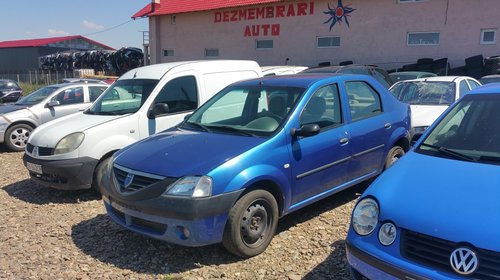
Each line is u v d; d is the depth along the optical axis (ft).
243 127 15.47
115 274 12.98
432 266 8.58
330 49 69.62
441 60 57.47
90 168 19.60
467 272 8.14
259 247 13.82
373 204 10.08
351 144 16.88
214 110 17.24
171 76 22.34
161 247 14.69
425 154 11.68
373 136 17.98
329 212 17.28
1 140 32.89
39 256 14.26
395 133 19.16
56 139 19.61
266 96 16.31
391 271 9.03
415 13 61.05
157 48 93.04
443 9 58.75
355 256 9.91
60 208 19.08
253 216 13.58
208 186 12.64
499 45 55.31
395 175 10.78
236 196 12.98
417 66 58.85
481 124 12.04
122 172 14.33
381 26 64.13
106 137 19.95
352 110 17.43
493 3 55.16
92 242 15.30
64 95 35.81
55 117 34.81
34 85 108.27
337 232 15.33
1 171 26.58
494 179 9.70
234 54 81.25
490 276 7.95
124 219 14.25
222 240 13.16
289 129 14.78
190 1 88.58
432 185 9.89
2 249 14.84
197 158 13.41
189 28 87.20
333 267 12.92
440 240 8.59
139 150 14.94
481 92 13.24
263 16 76.43
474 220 8.55
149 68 23.44
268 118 15.33
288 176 14.48
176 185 12.80
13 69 212.02
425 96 28.45
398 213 9.42
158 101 21.63
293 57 73.92
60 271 13.23
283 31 74.38
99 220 17.42
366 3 64.95
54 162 19.35
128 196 13.51
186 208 12.46
